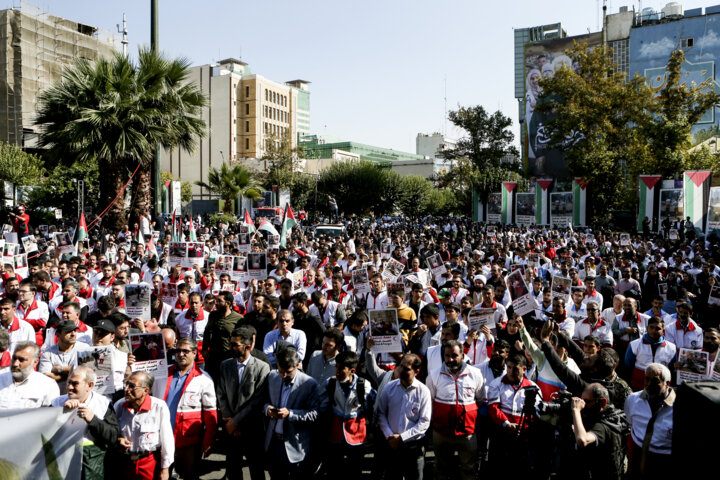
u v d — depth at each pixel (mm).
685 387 2723
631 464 4918
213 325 7148
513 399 5504
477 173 58469
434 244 18375
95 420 4496
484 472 5949
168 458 4816
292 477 5188
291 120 108750
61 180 33688
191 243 12352
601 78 41594
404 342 7270
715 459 2422
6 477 3168
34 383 5148
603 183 41531
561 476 4977
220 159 97500
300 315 7305
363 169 66312
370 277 9328
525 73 70062
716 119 55062
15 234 18188
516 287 7762
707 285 11188
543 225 37625
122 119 18266
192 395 5340
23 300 7789
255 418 5430
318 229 26875
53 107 18438
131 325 7242
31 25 53594
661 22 61000
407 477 5250
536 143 69062
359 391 5297
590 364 5496
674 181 34375
